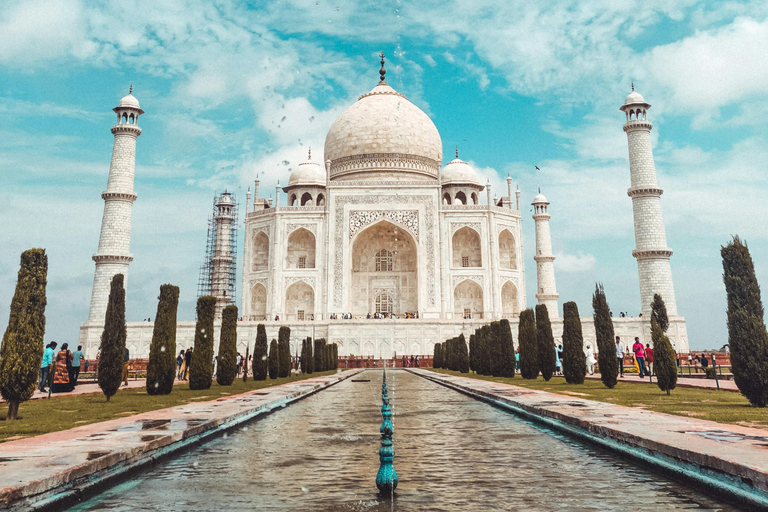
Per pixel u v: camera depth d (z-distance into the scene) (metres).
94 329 70.69
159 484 9.09
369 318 79.31
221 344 34.19
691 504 7.82
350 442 13.06
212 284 102.94
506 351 41.03
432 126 100.62
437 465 10.41
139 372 56.00
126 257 72.94
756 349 18.75
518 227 87.38
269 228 84.50
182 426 13.38
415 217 84.00
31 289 18.09
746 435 11.27
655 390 26.98
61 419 16.73
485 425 15.92
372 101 100.12
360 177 92.81
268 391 26.36
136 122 76.94
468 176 98.38
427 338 72.75
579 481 9.16
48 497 7.78
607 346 29.06
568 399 20.66
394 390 30.39
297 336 72.75
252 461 10.90
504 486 8.83
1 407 20.92
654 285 71.31
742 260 20.00
